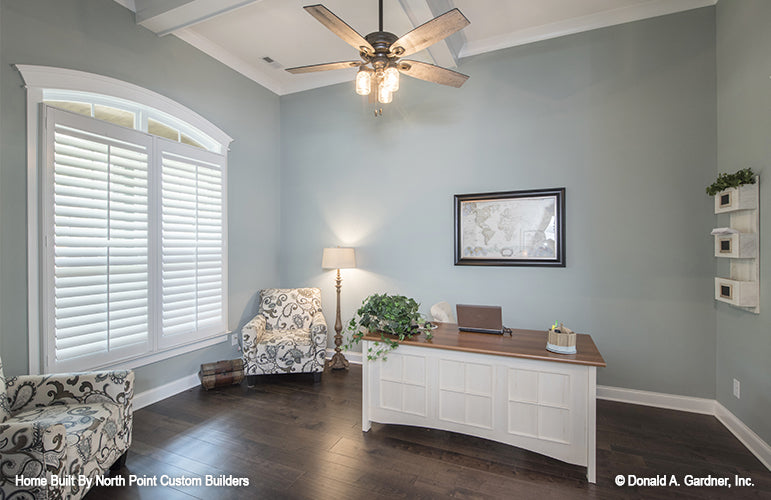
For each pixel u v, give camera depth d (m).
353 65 2.42
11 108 2.32
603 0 3.02
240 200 4.05
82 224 2.62
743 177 2.40
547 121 3.41
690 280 2.99
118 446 2.10
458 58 3.71
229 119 3.91
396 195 4.04
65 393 2.11
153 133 3.23
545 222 3.39
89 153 2.66
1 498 1.51
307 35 3.53
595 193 3.25
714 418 2.86
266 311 4.05
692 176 2.97
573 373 2.12
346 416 2.91
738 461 2.29
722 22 2.80
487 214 3.61
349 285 4.29
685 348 3.01
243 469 2.21
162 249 3.19
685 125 2.99
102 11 2.80
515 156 3.52
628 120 3.15
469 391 2.38
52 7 2.52
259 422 2.80
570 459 2.12
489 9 3.12
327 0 2.96
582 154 3.29
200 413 2.96
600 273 3.24
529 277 3.47
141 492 2.00
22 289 2.36
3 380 1.97
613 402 3.17
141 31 3.07
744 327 2.52
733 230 2.46
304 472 2.18
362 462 2.28
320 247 4.45
